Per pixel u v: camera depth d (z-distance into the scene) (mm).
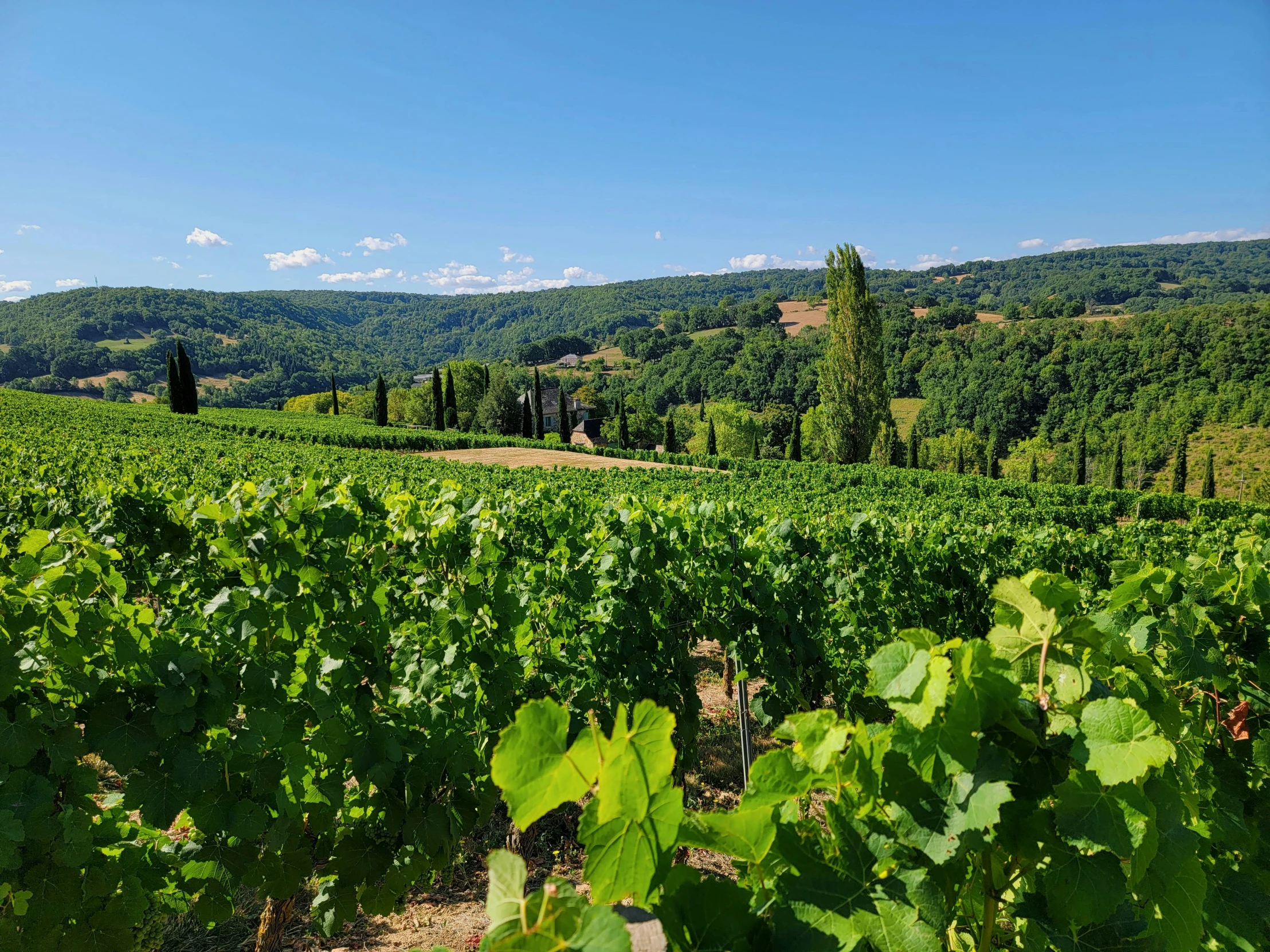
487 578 3973
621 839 788
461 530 4012
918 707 1031
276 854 2916
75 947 2484
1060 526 9805
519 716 691
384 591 3385
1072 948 1145
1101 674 1484
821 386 46812
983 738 1100
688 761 4738
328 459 26969
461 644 3701
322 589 3180
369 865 3125
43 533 2729
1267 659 2135
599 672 4496
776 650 4855
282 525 3062
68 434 30203
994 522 18328
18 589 2375
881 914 963
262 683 2750
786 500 18406
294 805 2963
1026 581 1337
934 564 7152
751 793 1049
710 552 4980
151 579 5148
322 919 3139
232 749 2682
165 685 2484
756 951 910
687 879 885
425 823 3230
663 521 4914
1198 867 1250
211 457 21891
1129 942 1168
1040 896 1192
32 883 2346
